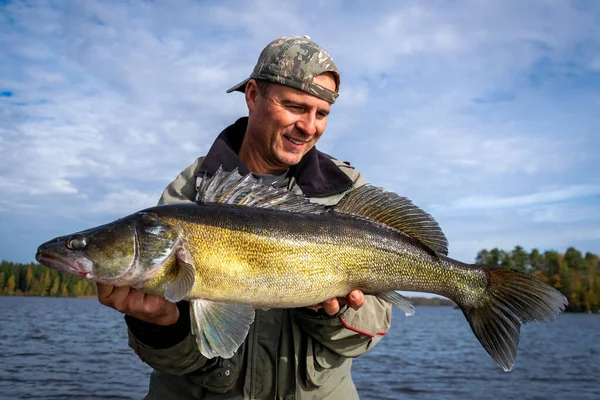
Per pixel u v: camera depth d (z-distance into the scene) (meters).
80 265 0.67
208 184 0.74
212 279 0.68
